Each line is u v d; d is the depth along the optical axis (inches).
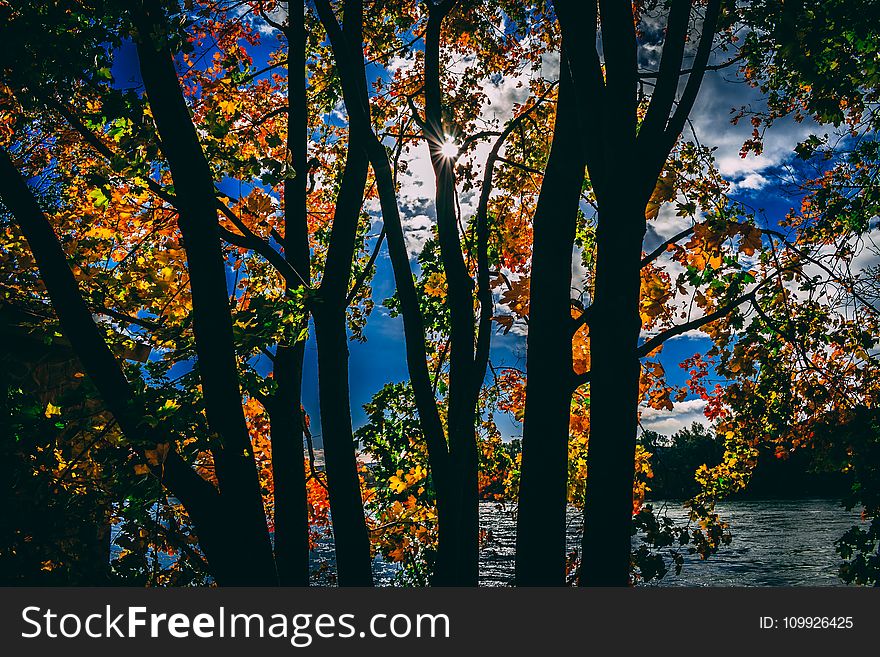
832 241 308.2
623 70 180.7
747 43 267.4
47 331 246.4
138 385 190.7
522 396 417.4
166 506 272.7
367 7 357.4
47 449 209.5
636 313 174.4
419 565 371.2
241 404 196.1
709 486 332.5
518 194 368.2
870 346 293.6
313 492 398.6
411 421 404.2
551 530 208.4
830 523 2057.1
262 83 355.3
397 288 244.1
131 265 256.7
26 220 188.4
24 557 207.2
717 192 286.7
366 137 241.3
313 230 415.8
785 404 309.6
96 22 187.6
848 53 206.7
